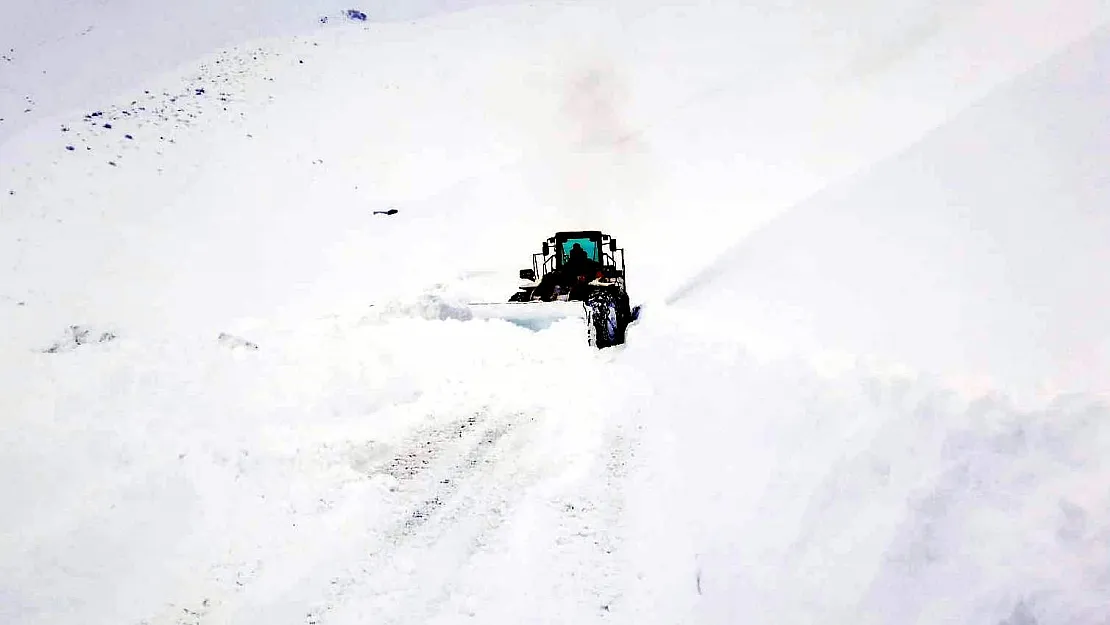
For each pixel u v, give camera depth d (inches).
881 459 140.2
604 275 454.0
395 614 122.0
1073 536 103.1
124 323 548.4
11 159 1066.7
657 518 152.0
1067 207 243.0
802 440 166.2
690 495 161.0
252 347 354.9
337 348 354.3
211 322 556.7
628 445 201.6
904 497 124.4
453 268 810.2
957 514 116.3
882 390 173.5
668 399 245.1
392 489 179.9
